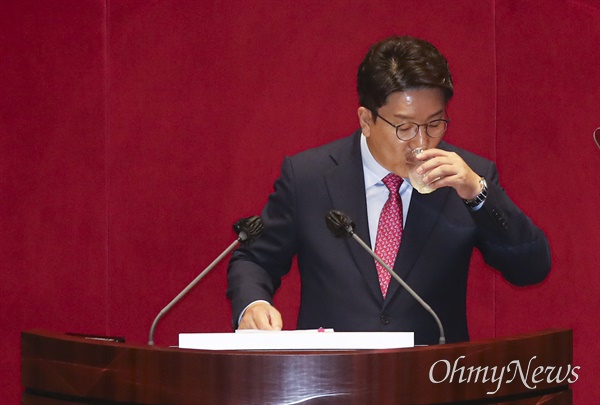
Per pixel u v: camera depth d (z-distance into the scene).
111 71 16.27
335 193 10.65
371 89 9.80
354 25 16.38
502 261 10.12
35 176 16.17
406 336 7.91
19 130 16.11
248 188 16.45
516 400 7.88
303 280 10.73
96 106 16.25
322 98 16.39
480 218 9.59
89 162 16.27
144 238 16.38
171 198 16.39
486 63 16.45
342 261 10.41
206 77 16.36
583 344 16.05
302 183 10.86
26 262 16.16
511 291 16.59
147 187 16.36
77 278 16.25
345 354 7.29
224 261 16.50
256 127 16.42
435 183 9.12
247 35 16.38
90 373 7.84
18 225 16.12
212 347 7.91
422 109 9.59
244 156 16.44
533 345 7.95
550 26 16.03
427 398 7.45
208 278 16.50
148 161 16.34
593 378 16.00
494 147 16.50
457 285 10.43
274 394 7.27
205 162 16.42
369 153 10.63
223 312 16.52
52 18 16.14
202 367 7.41
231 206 16.45
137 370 7.62
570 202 16.02
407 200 10.48
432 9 16.41
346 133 16.38
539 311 16.38
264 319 9.27
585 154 15.84
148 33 16.28
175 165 16.38
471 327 16.69
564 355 8.20
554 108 16.06
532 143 16.27
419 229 10.34
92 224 16.30
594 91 15.69
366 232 10.40
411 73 9.54
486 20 16.42
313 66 16.39
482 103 16.47
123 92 16.28
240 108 16.41
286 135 16.42
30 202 16.16
